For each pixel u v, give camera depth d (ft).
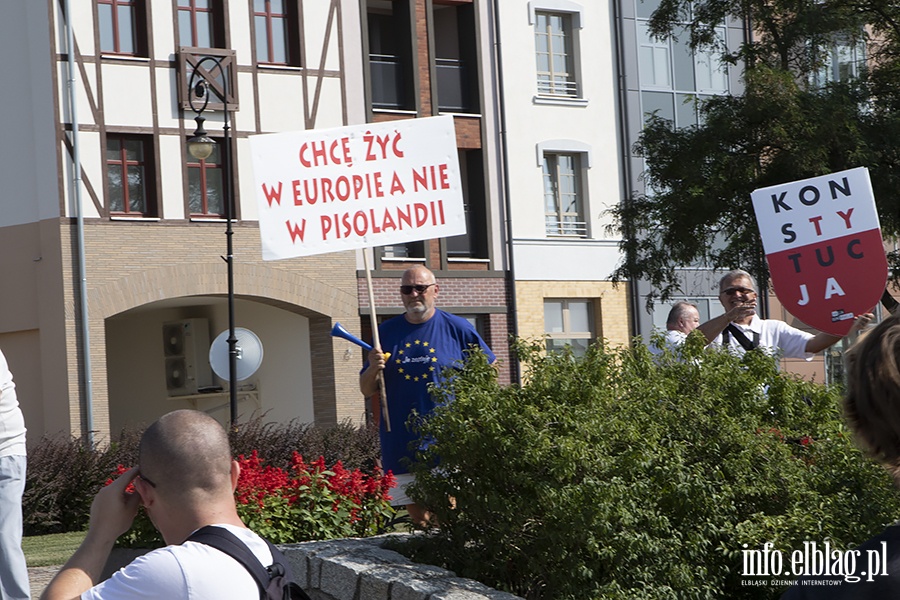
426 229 29.25
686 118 113.39
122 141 89.56
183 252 90.53
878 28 86.07
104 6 89.30
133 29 90.33
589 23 109.29
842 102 81.35
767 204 29.48
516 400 23.04
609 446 22.41
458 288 101.35
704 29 87.56
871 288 28.50
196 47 91.66
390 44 102.32
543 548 22.09
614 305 108.99
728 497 22.75
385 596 21.79
